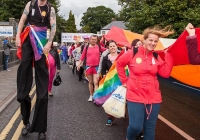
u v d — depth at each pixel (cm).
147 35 359
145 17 1781
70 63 2122
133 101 357
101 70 685
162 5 1756
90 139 488
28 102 481
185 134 503
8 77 1332
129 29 1962
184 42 401
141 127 356
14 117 620
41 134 468
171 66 377
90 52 786
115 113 443
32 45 441
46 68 454
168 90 940
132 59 365
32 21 444
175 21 1723
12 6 5569
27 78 461
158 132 514
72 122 593
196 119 598
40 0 442
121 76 384
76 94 935
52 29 444
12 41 2706
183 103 750
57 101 812
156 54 369
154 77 363
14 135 497
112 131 534
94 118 627
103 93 567
